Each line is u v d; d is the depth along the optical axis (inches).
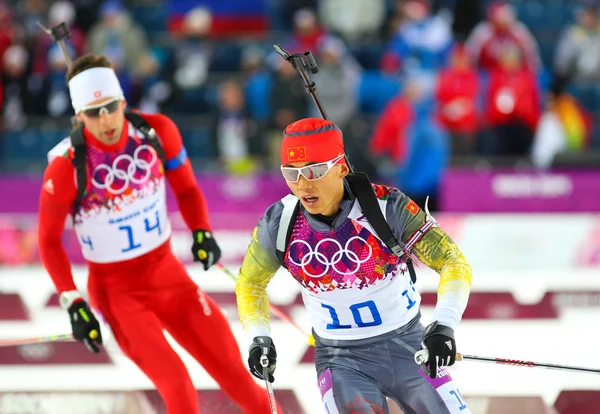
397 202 524.4
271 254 547.2
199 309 644.7
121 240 642.8
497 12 1606.8
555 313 1060.5
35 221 1338.6
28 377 885.8
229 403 738.2
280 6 1831.9
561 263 1334.9
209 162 1573.6
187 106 1649.9
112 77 616.7
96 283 653.9
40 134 1643.7
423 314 1031.6
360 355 549.3
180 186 674.8
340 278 532.1
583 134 1595.7
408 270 555.2
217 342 636.1
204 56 1679.4
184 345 647.1
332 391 541.3
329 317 550.9
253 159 1546.5
